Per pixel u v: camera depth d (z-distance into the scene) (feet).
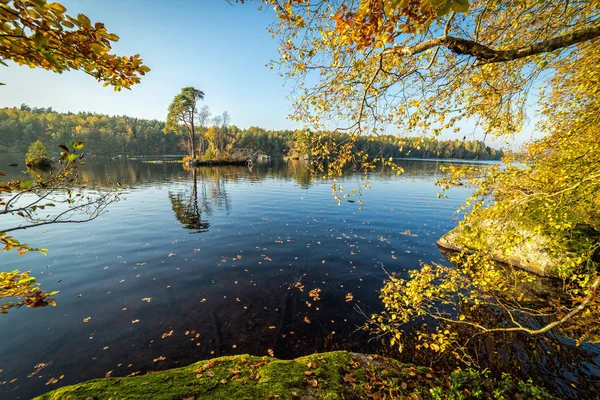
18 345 18.74
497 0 10.33
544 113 20.02
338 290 27.09
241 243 40.42
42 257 33.96
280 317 22.53
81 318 21.75
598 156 15.19
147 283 27.66
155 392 12.18
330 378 14.06
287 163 249.75
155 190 86.63
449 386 14.03
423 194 83.15
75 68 7.92
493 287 19.07
